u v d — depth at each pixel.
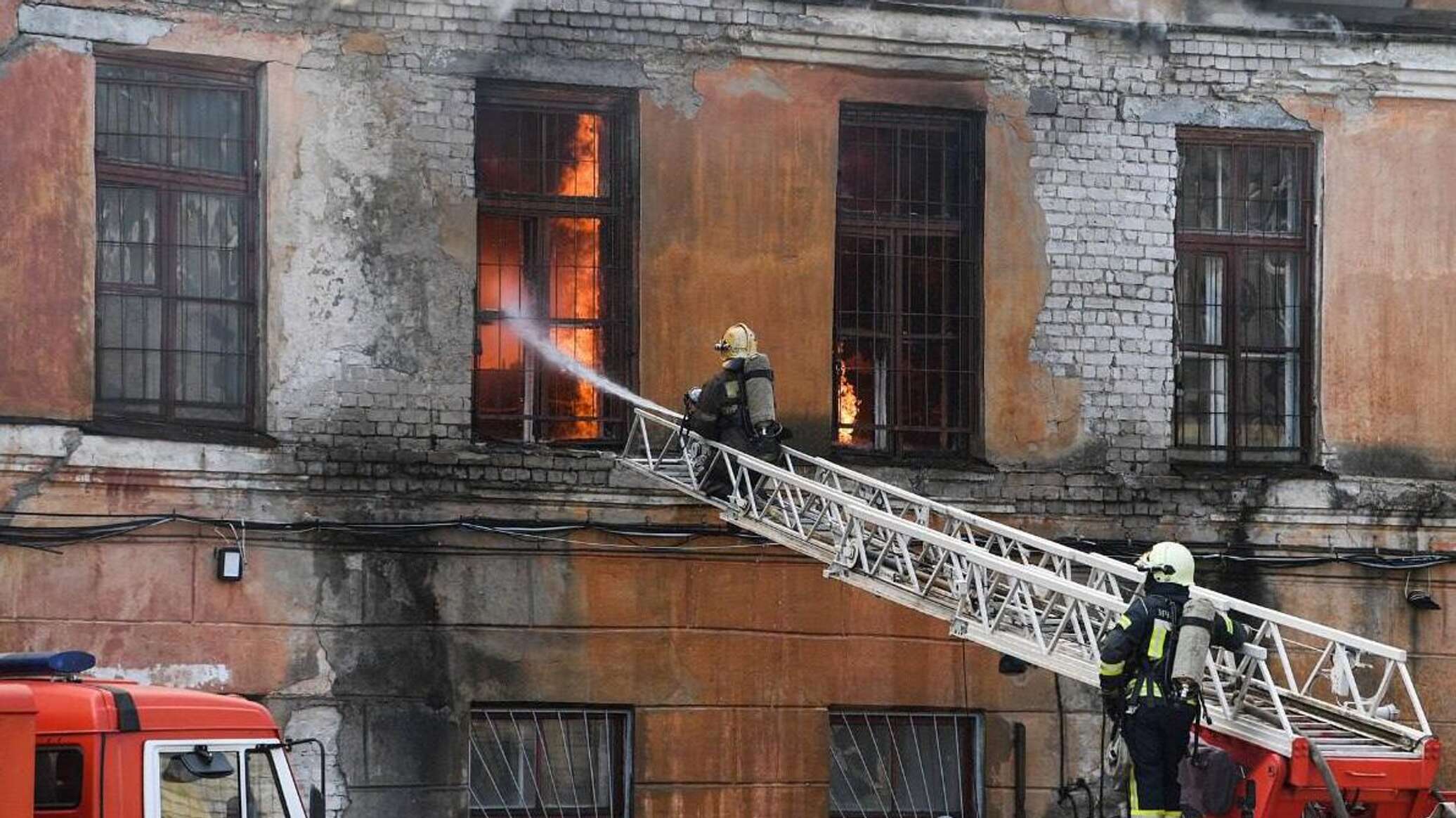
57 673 40.50
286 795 41.56
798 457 59.66
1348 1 71.94
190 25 61.28
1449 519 71.56
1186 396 71.56
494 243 65.94
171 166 61.62
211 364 61.97
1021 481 68.94
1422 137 72.81
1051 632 53.56
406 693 62.22
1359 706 48.00
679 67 66.94
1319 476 70.94
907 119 69.88
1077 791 67.69
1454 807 45.78
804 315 67.50
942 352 69.69
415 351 63.59
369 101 63.66
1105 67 70.88
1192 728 45.62
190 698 40.50
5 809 36.00
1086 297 70.19
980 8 69.56
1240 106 71.94
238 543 60.44
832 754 66.88
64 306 58.50
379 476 62.75
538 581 64.06
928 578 55.38
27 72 58.47
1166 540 69.62
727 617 65.56
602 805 64.62
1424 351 72.19
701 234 66.75
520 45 65.44
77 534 58.06
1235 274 72.19
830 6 68.12
